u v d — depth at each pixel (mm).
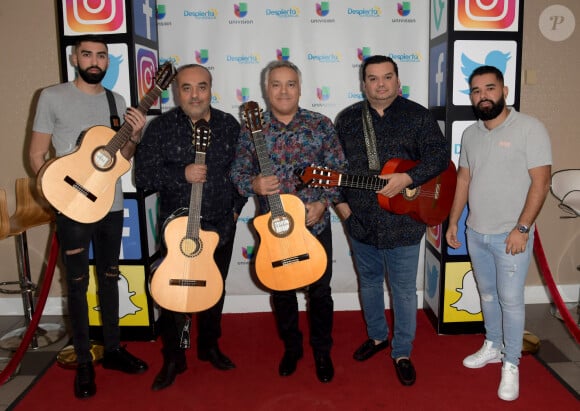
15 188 3475
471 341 3273
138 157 2586
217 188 2623
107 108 2697
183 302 2564
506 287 2561
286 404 2604
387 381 2797
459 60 3100
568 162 3818
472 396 2645
